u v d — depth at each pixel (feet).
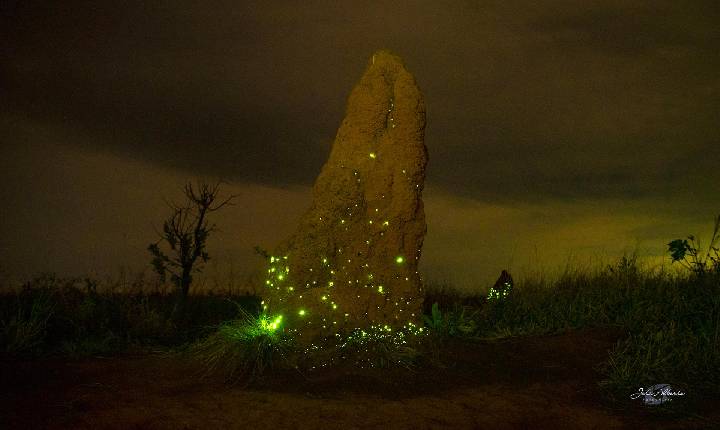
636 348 17.56
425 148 19.48
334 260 18.53
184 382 15.51
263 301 18.69
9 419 12.70
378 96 19.19
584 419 13.91
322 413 13.46
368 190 18.85
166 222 24.26
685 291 21.16
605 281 23.95
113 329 20.67
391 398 14.66
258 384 15.34
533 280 25.66
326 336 17.17
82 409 13.47
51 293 21.83
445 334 18.69
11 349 17.80
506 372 16.71
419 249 19.10
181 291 23.67
